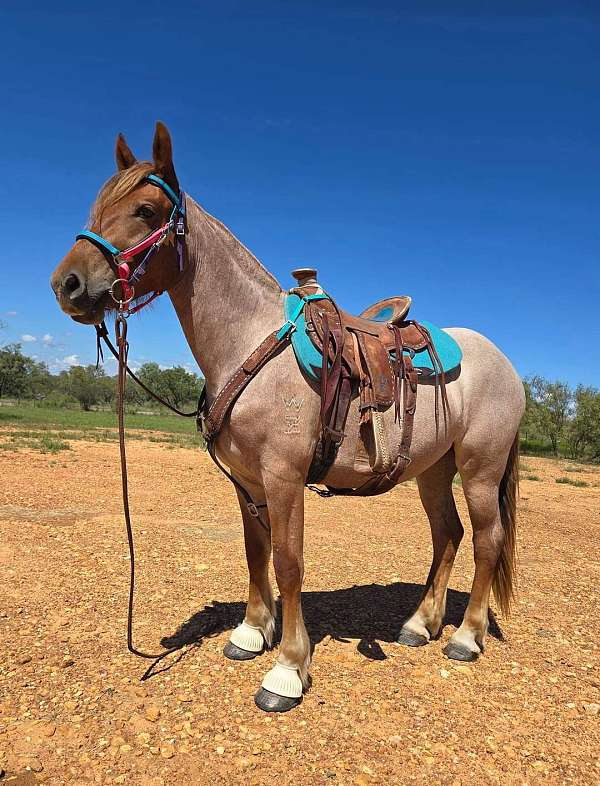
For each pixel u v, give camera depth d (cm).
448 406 311
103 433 1981
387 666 310
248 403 258
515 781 221
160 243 253
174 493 816
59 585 406
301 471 262
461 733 250
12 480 826
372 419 272
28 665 291
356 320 303
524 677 305
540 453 2498
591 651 341
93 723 243
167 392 5878
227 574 450
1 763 215
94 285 242
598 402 2284
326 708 264
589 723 264
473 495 330
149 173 255
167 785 209
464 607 412
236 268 276
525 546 604
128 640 286
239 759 224
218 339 271
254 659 310
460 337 346
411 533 641
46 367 6372
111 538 539
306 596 415
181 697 265
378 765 225
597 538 668
